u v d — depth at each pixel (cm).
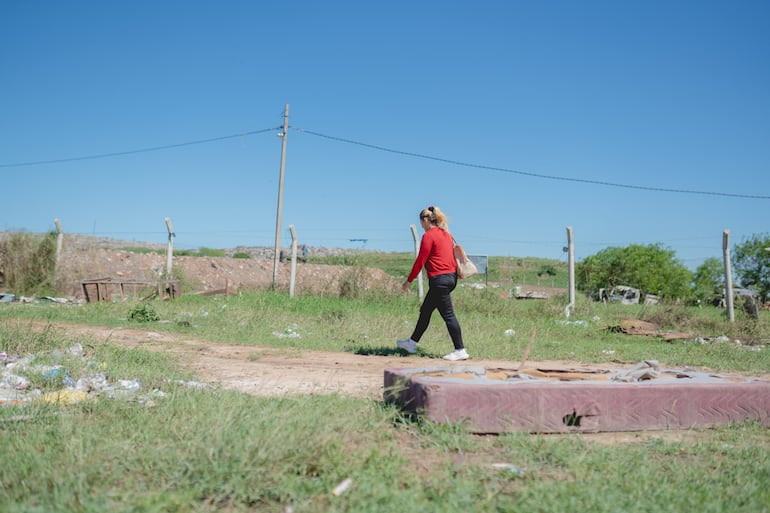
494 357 921
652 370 539
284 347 946
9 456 331
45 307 1405
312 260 2634
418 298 1684
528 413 443
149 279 1805
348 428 396
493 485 321
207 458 324
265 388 587
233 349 902
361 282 1770
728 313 1583
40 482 297
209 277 2148
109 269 1970
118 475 311
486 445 403
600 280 3178
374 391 583
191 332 1079
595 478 334
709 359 984
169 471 316
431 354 906
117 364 656
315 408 437
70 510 266
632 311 1719
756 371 886
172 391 507
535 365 845
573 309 1650
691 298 2572
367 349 923
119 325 1127
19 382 528
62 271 1878
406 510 278
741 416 493
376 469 332
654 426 471
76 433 374
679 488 333
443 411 429
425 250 833
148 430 385
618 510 290
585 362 919
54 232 1908
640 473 349
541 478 341
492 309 1564
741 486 342
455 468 347
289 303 1523
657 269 3102
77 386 539
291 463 326
